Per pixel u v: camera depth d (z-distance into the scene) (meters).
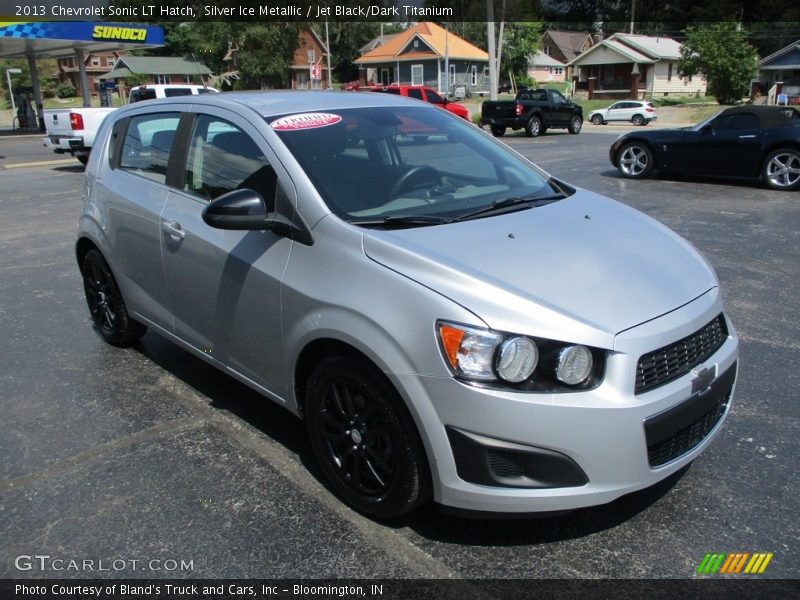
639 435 2.50
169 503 3.09
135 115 4.52
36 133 32.25
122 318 4.70
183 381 4.39
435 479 2.59
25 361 4.73
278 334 3.15
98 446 3.60
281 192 3.19
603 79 57.16
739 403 3.91
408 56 55.47
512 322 2.46
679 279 2.94
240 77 53.72
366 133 3.60
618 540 2.79
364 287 2.74
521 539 2.81
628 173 12.52
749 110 11.12
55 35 26.30
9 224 9.63
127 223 4.23
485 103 25.73
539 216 3.30
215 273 3.49
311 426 3.09
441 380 2.49
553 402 2.42
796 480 3.17
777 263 6.70
